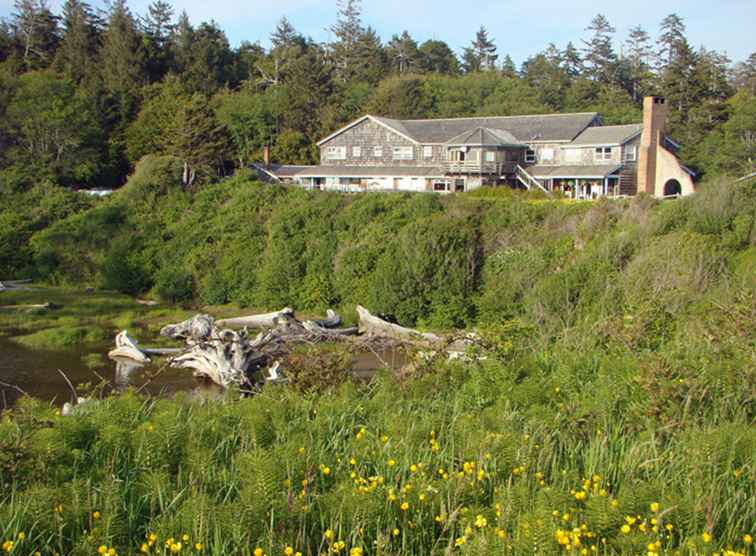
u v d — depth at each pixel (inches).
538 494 281.9
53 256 1644.9
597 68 3991.1
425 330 1234.6
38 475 318.3
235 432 384.8
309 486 306.3
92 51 3393.2
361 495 279.9
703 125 2716.5
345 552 263.9
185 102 2452.0
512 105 3203.7
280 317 1163.3
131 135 2506.2
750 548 264.1
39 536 260.7
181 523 268.1
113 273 1582.2
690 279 878.4
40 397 808.3
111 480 298.0
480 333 549.3
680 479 308.3
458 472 310.3
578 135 2183.8
